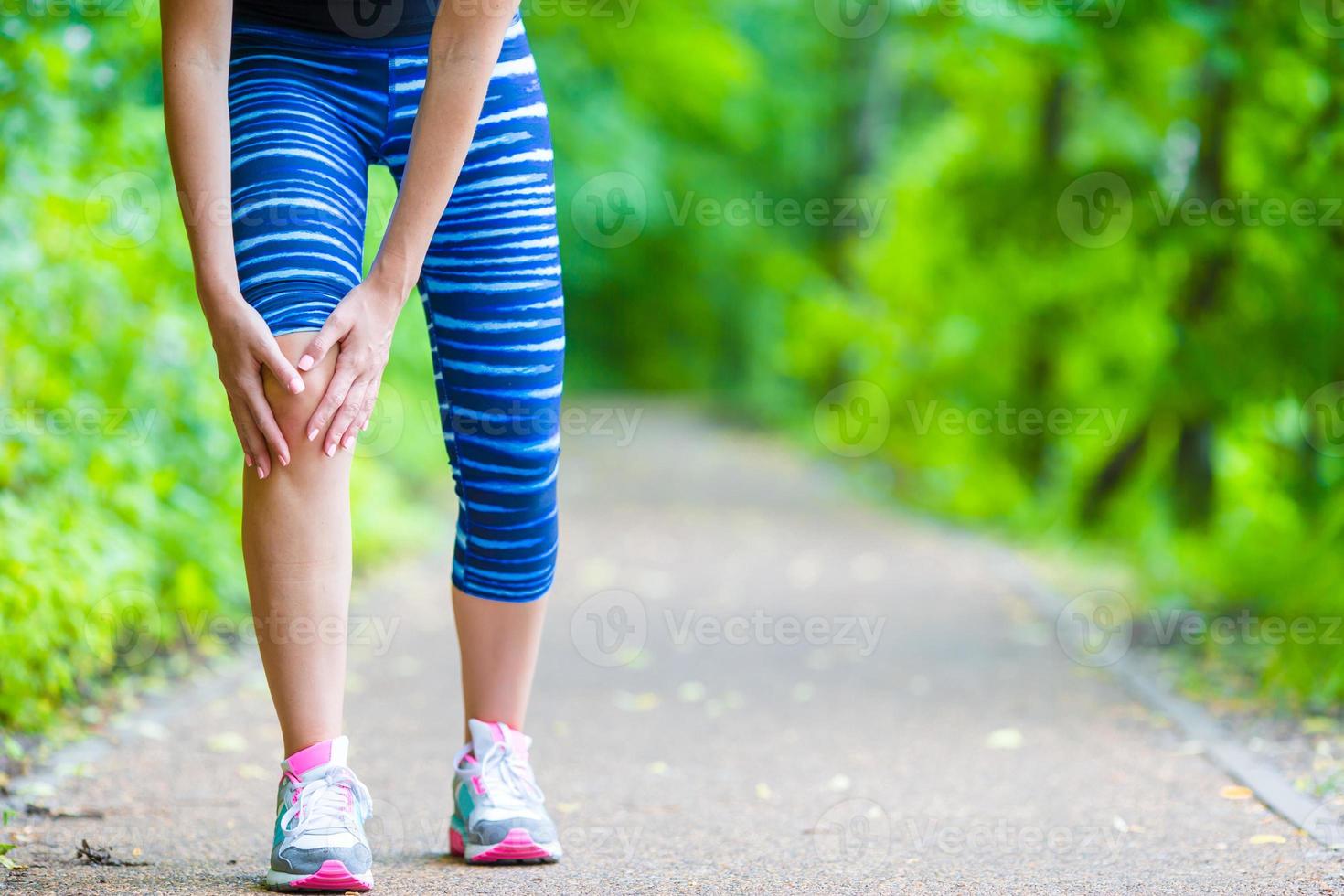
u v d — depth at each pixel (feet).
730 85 69.15
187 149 11.60
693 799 18.06
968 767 20.12
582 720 23.65
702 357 161.38
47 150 24.26
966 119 54.39
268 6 12.24
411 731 22.35
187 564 28.50
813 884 13.76
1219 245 34.17
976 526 58.29
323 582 12.19
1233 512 40.96
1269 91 32.19
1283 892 13.32
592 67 65.77
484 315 12.98
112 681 24.62
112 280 27.04
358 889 12.57
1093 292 47.80
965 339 61.72
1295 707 23.65
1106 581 41.45
